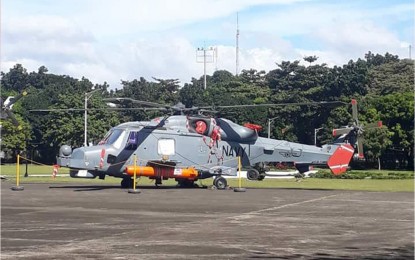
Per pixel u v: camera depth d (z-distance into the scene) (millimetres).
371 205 19016
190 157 28578
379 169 72188
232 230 12883
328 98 82500
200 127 28984
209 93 89125
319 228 13289
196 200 20547
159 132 28312
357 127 30641
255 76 98062
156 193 23906
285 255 9906
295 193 24781
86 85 90812
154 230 12828
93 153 27594
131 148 27906
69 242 11156
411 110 70625
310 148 30625
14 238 11609
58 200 19953
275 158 30156
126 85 99188
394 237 12008
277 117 80500
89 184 31000
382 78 99375
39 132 88188
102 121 81688
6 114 33812
